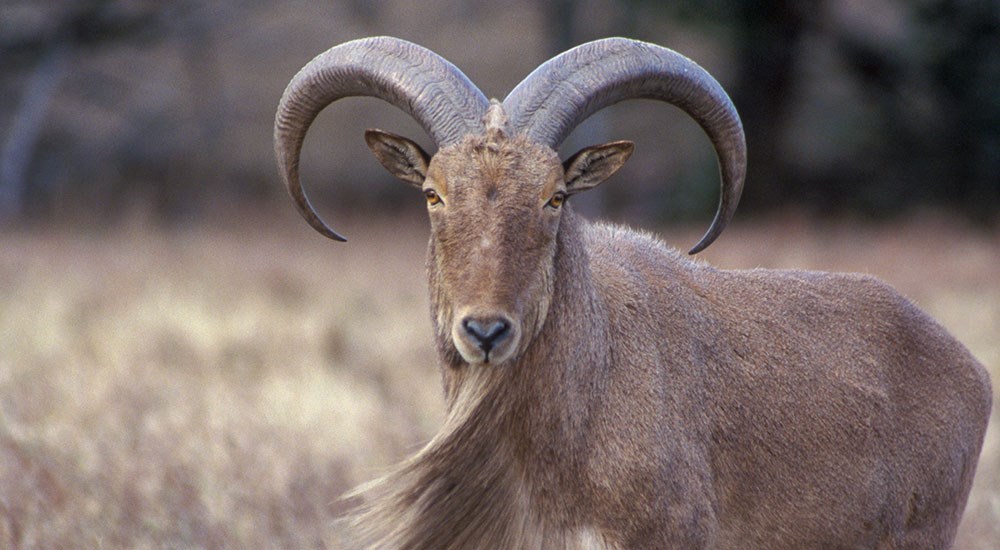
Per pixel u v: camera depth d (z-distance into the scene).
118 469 28.05
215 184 115.94
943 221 94.19
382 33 122.56
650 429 19.44
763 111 103.88
